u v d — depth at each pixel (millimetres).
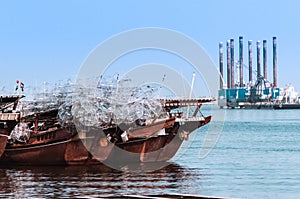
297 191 113000
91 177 127500
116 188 112812
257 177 131000
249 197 107125
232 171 141875
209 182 122875
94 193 106562
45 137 144875
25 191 109000
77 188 112438
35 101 148375
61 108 144875
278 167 150875
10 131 136750
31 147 145000
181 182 122438
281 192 112000
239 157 177625
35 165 145750
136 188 113000
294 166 153125
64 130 144375
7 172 135375
